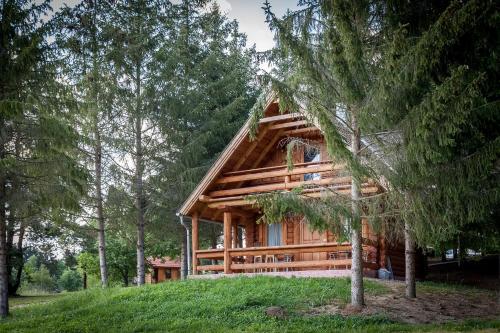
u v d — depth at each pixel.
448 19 10.41
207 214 22.03
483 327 10.73
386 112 11.70
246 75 28.72
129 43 24.23
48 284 54.84
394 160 11.76
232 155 20.11
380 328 11.07
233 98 29.16
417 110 10.74
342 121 13.18
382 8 12.98
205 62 27.39
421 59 10.67
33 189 17.00
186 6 27.80
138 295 16.41
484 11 10.58
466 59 11.97
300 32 12.70
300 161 21.06
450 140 10.55
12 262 31.16
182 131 24.89
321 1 12.21
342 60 12.16
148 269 41.94
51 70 18.03
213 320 12.91
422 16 12.64
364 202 13.05
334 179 13.95
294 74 13.52
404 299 14.31
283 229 21.72
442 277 21.86
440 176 11.33
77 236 28.62
